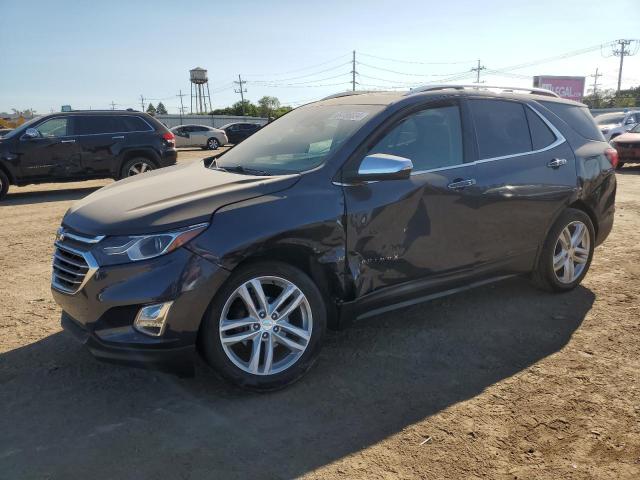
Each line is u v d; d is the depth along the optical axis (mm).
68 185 14156
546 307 4691
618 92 67875
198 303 3010
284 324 3336
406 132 3891
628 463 2689
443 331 4219
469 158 4172
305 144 3914
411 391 3361
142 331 2980
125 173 12188
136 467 2662
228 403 3238
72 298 3164
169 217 3043
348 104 4238
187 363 3102
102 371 3619
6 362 3738
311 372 3600
